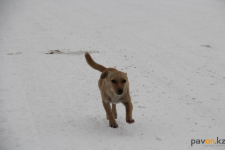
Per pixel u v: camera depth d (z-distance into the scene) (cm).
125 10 2273
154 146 557
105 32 1716
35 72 1034
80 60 1192
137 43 1480
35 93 850
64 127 644
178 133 615
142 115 711
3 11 2262
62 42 1502
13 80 949
